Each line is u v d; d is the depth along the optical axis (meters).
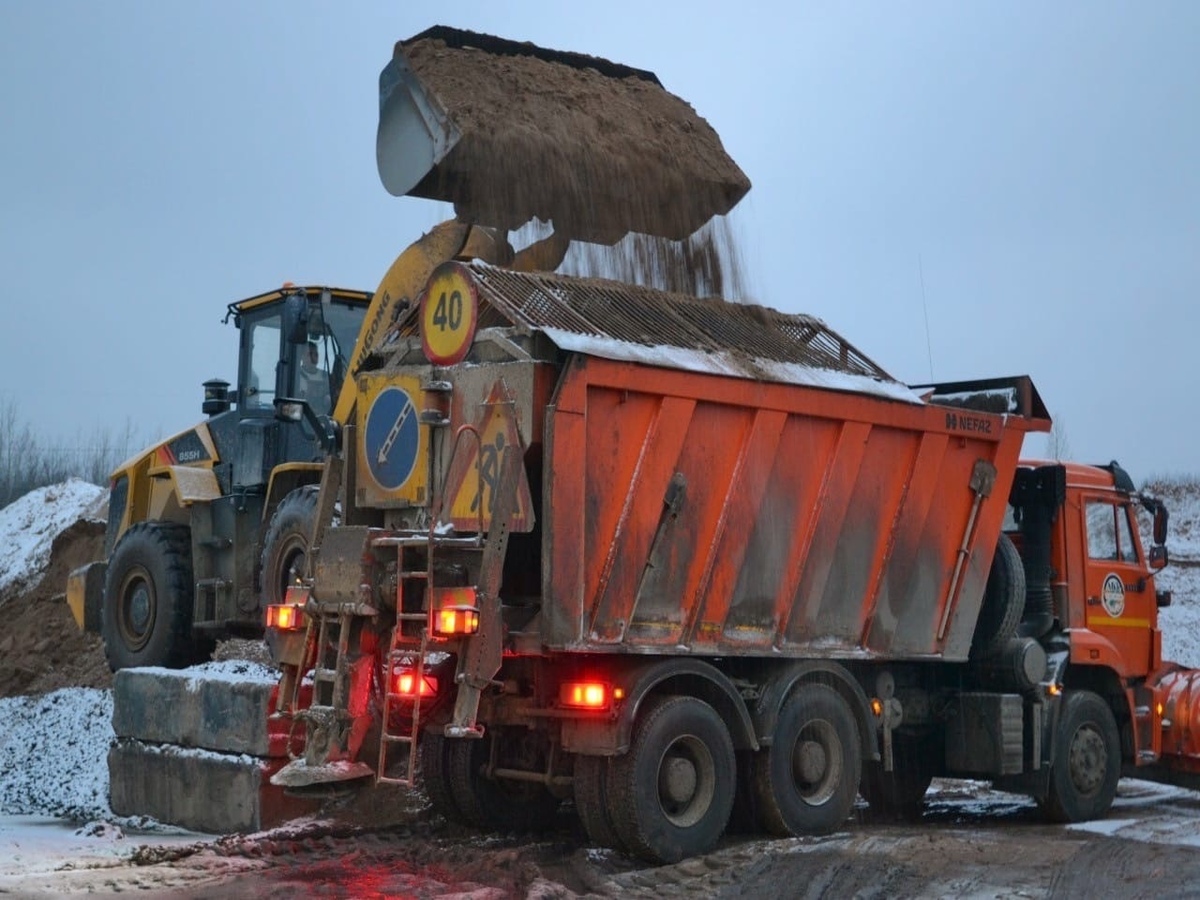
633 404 8.18
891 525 9.64
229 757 10.08
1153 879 7.71
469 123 9.63
